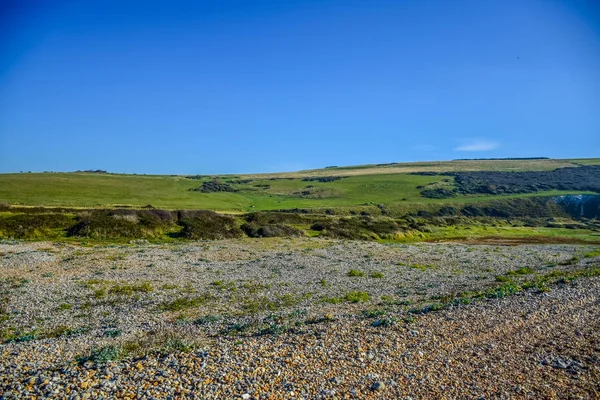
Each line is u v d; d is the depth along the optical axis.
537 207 139.12
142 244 55.22
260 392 12.04
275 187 178.00
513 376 13.11
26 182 118.25
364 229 80.19
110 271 36.78
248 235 68.44
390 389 12.31
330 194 161.38
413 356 14.80
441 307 22.33
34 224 57.91
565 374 13.18
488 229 100.81
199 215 73.62
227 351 15.27
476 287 31.83
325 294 30.31
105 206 87.38
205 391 12.04
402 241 76.44
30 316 23.77
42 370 13.91
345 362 14.23
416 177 196.62
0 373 13.66
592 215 135.00
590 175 181.38
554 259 52.34
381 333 17.39
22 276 33.59
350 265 44.41
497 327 18.05
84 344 18.00
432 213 132.75
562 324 18.33
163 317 23.92
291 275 38.03
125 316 24.09
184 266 40.91
